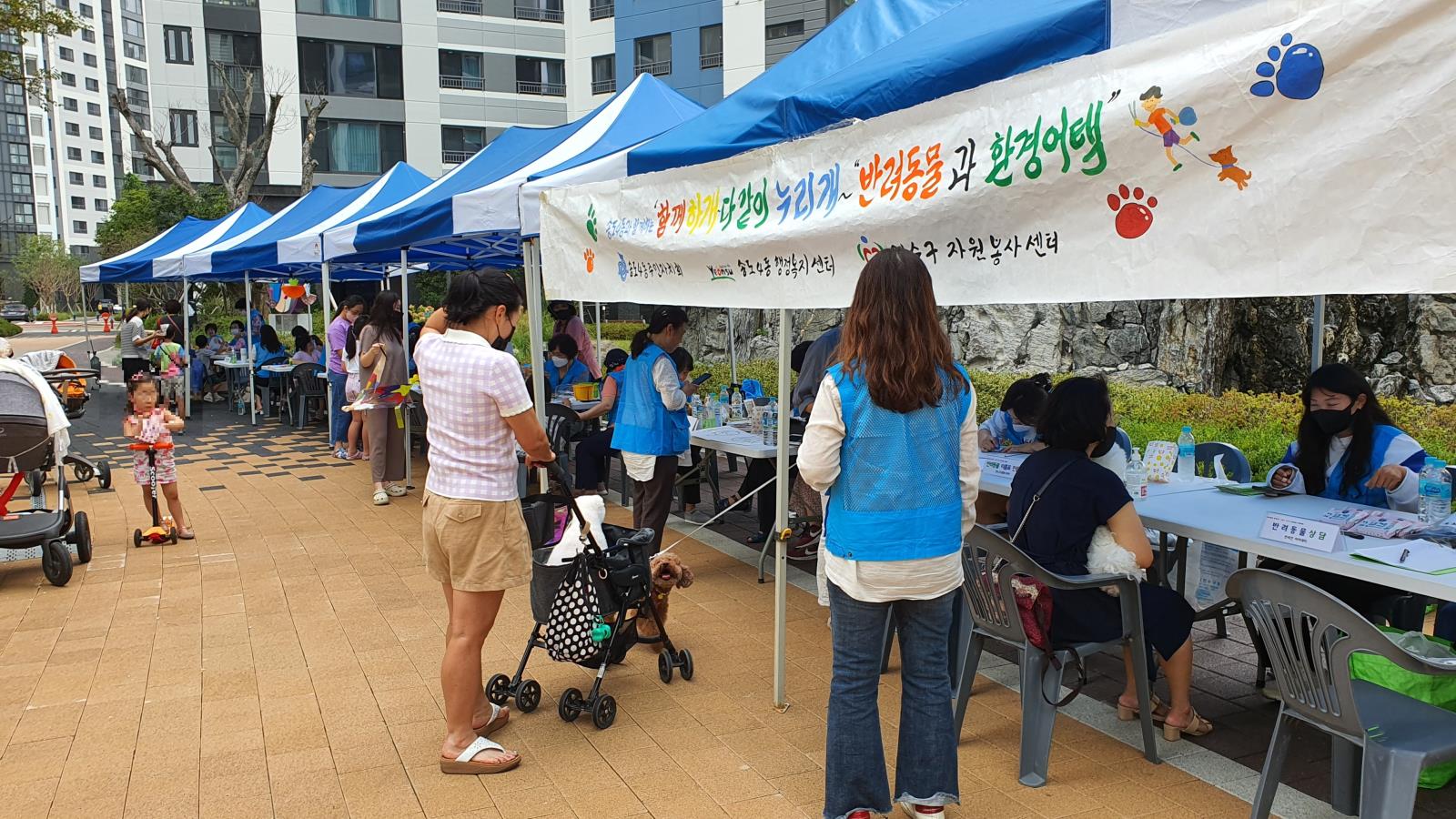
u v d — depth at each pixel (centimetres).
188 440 1241
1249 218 213
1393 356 1022
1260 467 754
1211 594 472
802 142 351
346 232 905
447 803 325
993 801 321
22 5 1602
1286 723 283
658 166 495
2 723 389
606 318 2492
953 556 280
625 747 365
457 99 3247
